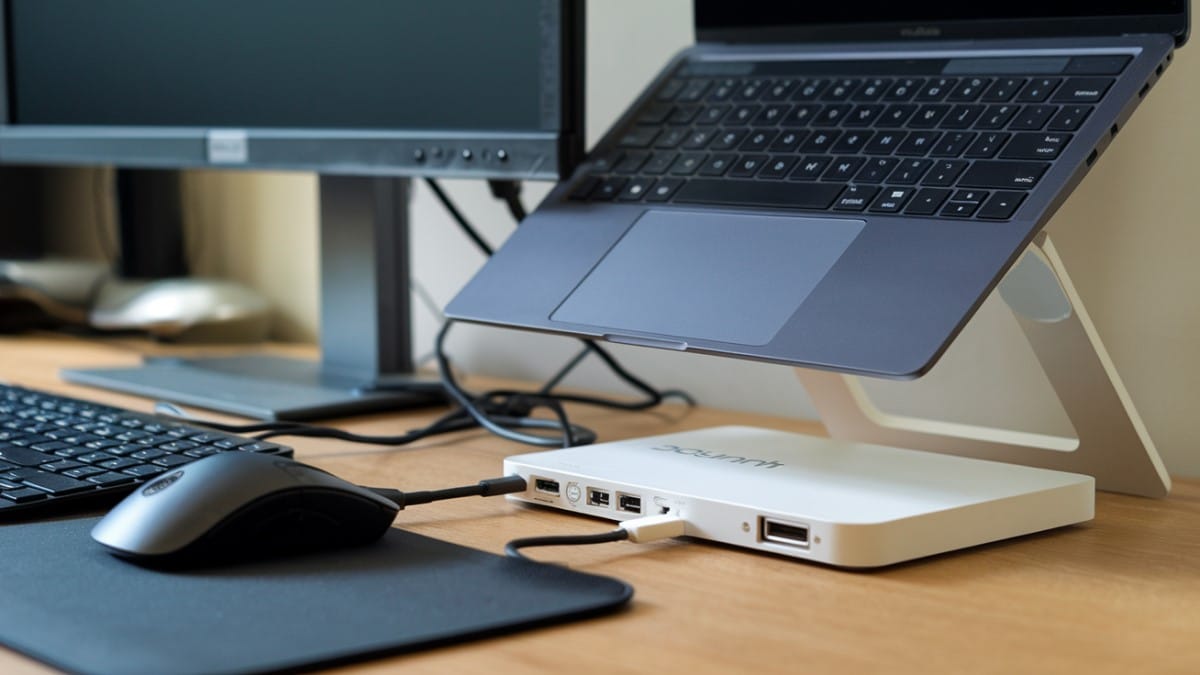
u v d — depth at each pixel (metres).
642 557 0.65
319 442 0.96
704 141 0.88
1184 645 0.51
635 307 0.78
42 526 0.68
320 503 0.62
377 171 1.05
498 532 0.69
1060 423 0.95
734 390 1.14
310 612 0.53
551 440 0.92
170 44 1.21
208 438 0.84
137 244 1.70
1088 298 0.93
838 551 0.62
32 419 0.90
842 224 0.75
